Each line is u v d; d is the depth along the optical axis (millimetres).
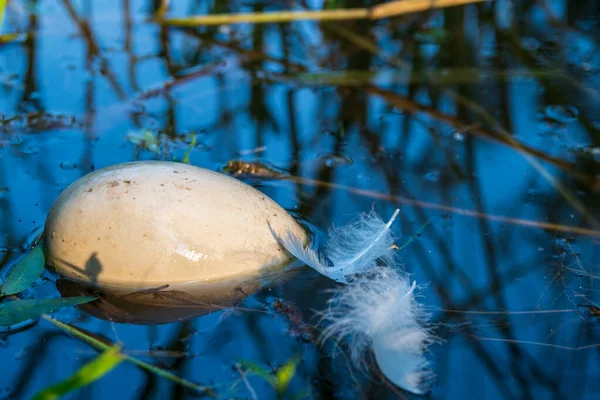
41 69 2809
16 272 1532
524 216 1965
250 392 1286
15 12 3264
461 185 2146
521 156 2320
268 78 2867
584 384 1328
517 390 1314
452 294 1604
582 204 2027
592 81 2832
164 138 2363
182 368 1342
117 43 3092
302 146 2383
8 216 1867
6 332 1418
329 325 1460
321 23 3395
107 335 1422
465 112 2643
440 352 1414
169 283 1549
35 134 2350
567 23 3391
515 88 2826
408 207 2012
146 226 1539
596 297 1592
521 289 1623
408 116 2621
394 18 3459
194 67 2926
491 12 3473
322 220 1917
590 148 2355
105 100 2596
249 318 1492
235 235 1598
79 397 1256
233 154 2307
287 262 1663
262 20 3188
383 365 1344
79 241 1549
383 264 1676
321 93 2789
